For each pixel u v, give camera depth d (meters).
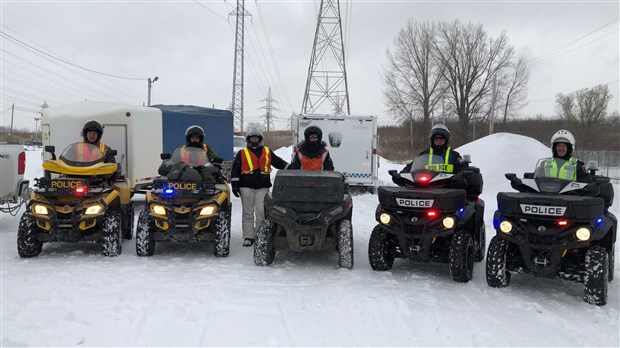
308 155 8.15
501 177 16.61
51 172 7.58
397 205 6.37
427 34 58.50
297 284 6.12
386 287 6.06
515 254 6.23
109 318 4.77
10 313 4.84
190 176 7.42
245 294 5.64
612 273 6.48
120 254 7.55
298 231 6.78
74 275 6.23
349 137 15.65
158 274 6.40
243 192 8.37
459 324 4.86
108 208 7.55
